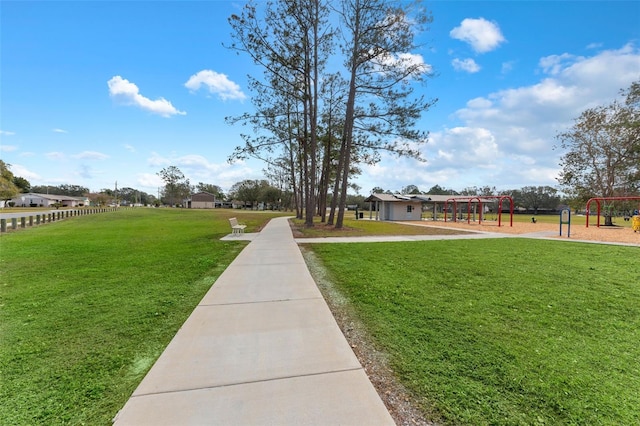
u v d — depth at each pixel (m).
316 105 16.78
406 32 14.05
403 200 28.98
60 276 5.76
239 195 77.25
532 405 2.14
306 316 3.68
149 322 3.58
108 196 82.44
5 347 2.95
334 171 27.81
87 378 2.43
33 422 1.94
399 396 2.22
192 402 2.06
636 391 2.29
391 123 15.01
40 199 69.88
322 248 9.39
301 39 16.14
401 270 6.30
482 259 7.55
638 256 8.20
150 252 8.46
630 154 21.84
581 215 46.66
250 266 6.48
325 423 1.87
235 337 3.10
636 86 20.97
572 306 4.17
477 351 2.91
